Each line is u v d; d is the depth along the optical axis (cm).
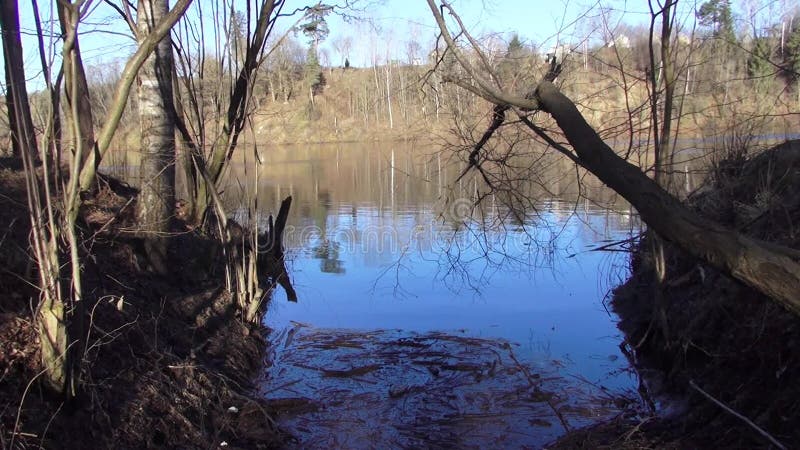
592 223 1309
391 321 863
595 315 867
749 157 899
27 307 474
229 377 636
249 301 830
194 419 515
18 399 389
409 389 636
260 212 1354
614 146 716
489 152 687
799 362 441
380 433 548
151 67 786
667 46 620
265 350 770
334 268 1146
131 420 458
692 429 500
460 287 995
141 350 548
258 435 538
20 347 428
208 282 838
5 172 750
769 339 489
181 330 658
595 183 1636
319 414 588
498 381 655
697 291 697
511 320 853
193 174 958
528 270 1056
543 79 496
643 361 705
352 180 2261
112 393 467
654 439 501
